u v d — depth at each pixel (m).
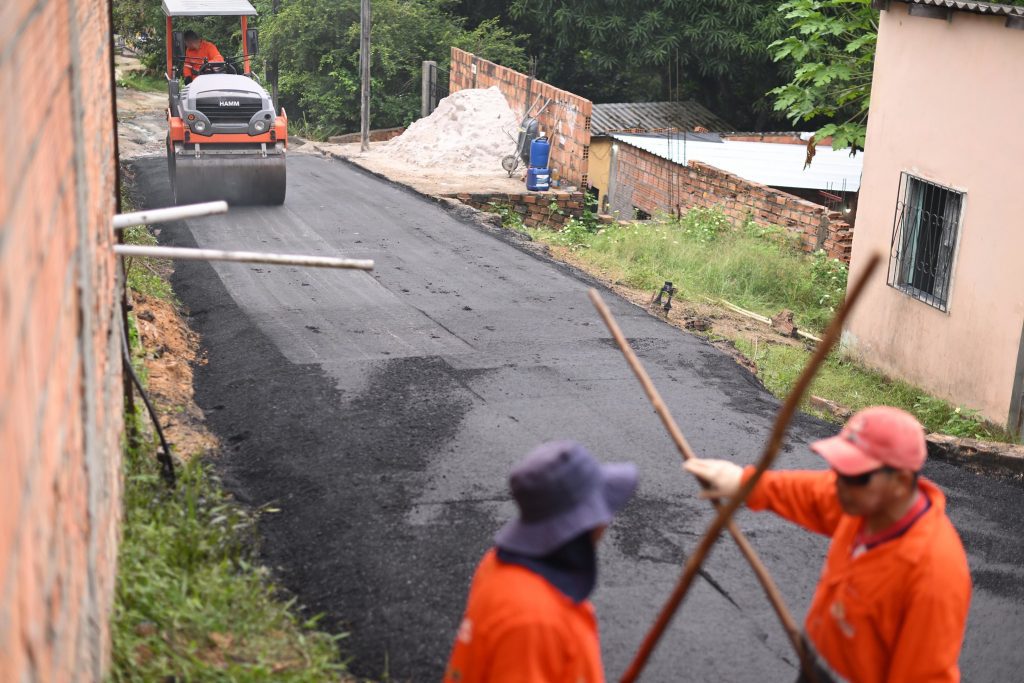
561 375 8.62
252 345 8.89
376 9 28.05
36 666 2.04
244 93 14.98
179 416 7.20
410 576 5.37
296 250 12.73
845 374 12.22
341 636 4.76
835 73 16.02
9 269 1.95
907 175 11.85
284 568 5.43
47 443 2.42
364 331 9.47
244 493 6.23
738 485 3.51
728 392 8.66
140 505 5.50
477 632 2.60
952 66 11.05
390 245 13.31
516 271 12.27
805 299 14.02
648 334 10.05
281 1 29.00
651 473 6.82
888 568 3.12
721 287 13.84
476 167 20.81
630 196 20.66
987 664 5.21
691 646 4.94
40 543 2.23
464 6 31.92
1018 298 10.37
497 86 22.70
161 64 33.50
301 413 7.40
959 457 8.12
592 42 28.66
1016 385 10.43
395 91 28.94
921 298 11.79
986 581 6.05
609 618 5.12
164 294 10.09
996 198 10.58
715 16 27.59
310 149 22.19
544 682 2.53
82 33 4.48
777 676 4.77
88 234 3.96
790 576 5.66
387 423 7.30
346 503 6.10
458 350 9.09
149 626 4.27
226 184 15.06
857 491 3.09
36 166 2.46
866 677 3.22
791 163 20.25
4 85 2.04
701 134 23.64
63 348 2.85
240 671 4.19
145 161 18.62
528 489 2.60
